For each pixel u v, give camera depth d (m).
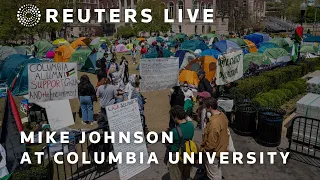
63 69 6.82
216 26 69.88
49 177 5.84
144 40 36.12
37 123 8.77
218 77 9.33
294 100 12.84
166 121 10.14
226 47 22.59
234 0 75.88
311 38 40.91
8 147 5.38
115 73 14.54
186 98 9.23
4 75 15.93
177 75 8.49
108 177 6.19
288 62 19.38
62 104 7.80
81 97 9.54
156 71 8.12
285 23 86.75
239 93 10.17
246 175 6.28
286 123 9.40
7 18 39.06
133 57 26.31
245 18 73.56
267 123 7.56
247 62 16.12
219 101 9.07
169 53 22.86
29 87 6.40
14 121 5.46
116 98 8.21
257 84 11.63
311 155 7.14
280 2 111.75
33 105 8.95
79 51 22.59
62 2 44.38
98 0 78.94
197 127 8.85
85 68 22.44
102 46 31.62
